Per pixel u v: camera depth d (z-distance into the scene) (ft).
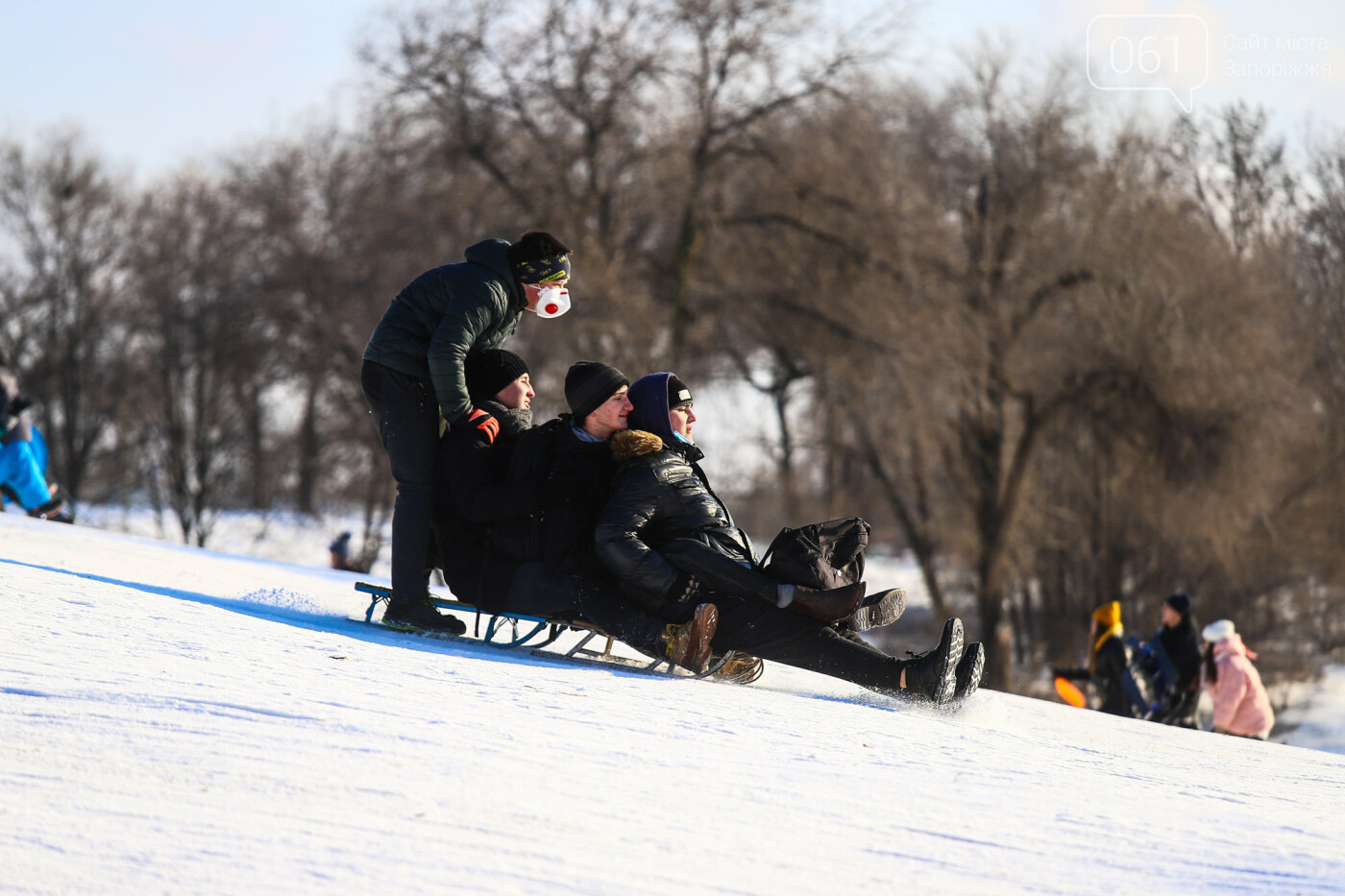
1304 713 210.79
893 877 19.25
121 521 301.43
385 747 23.38
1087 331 204.54
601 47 200.54
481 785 21.74
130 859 16.89
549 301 43.62
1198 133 241.76
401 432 42.63
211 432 268.82
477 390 44.70
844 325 205.87
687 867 18.63
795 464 244.42
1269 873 21.20
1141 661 89.25
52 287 331.16
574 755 24.70
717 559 39.55
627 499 39.99
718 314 217.15
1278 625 223.30
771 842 20.38
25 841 17.13
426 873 17.28
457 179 201.16
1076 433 218.38
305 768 21.45
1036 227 211.61
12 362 330.95
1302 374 223.30
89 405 330.95
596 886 17.38
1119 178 212.02
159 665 28.55
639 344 195.52
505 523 41.81
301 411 255.70
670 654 38.86
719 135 208.95
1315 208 257.55
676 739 27.45
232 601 46.32
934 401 204.13
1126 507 213.25
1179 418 197.88
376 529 222.89
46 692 24.77
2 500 91.09
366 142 208.33
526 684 32.83
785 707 34.81
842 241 205.67
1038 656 237.45
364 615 48.96
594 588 40.86
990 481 211.00
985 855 20.93
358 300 210.79
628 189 207.10
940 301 205.26
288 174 248.93
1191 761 38.27
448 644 40.68
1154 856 21.85
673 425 42.68
